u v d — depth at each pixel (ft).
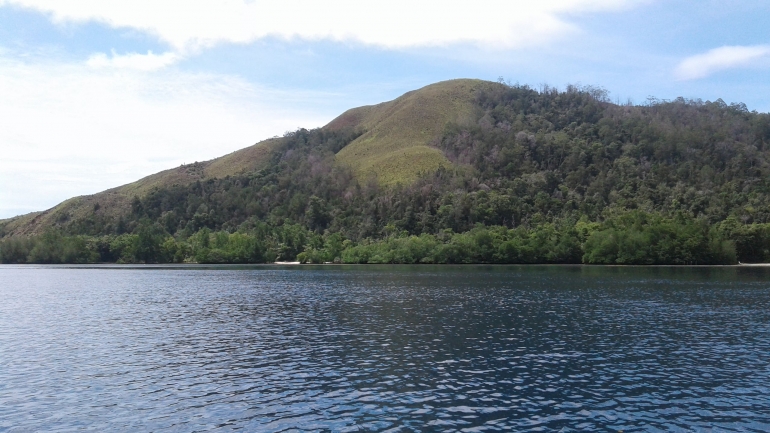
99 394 119.55
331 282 394.93
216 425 100.83
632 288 334.03
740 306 252.01
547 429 98.43
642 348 161.89
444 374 133.49
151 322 214.69
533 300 274.98
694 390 120.88
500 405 110.83
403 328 195.83
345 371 136.77
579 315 224.74
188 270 592.19
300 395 117.70
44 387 125.08
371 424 100.63
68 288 365.40
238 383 127.13
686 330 190.80
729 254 564.71
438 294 304.91
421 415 105.19
